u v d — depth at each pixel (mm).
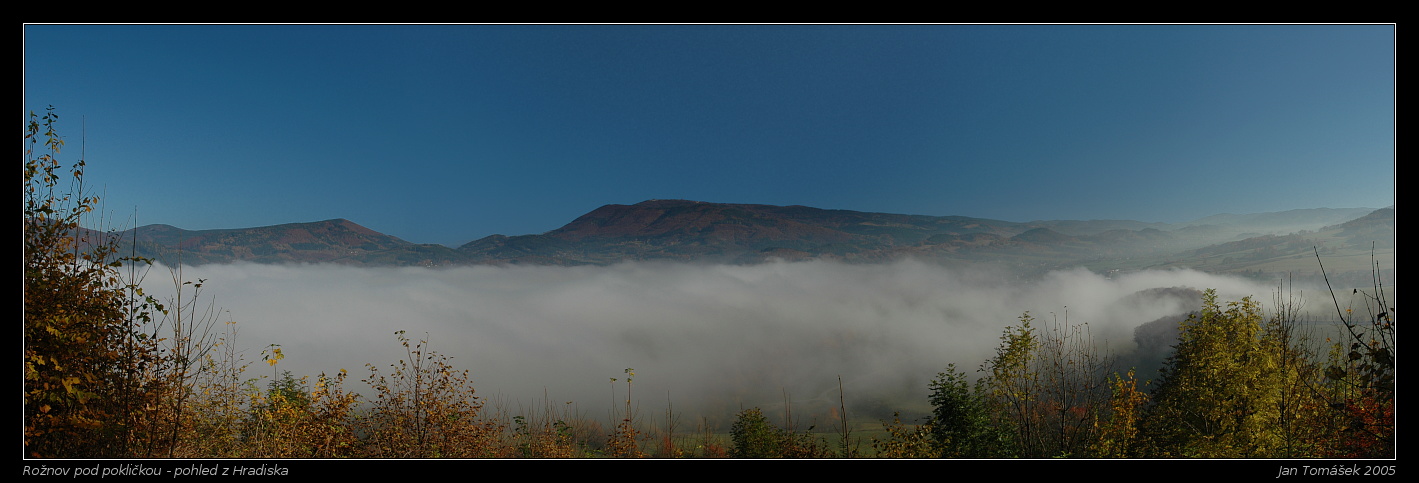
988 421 18422
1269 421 18297
